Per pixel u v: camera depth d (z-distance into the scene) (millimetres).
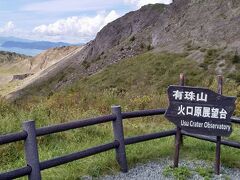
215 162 7934
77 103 16734
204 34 87312
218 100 7719
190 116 7910
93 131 11477
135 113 8203
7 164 8734
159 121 14578
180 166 8250
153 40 107125
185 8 105438
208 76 66688
